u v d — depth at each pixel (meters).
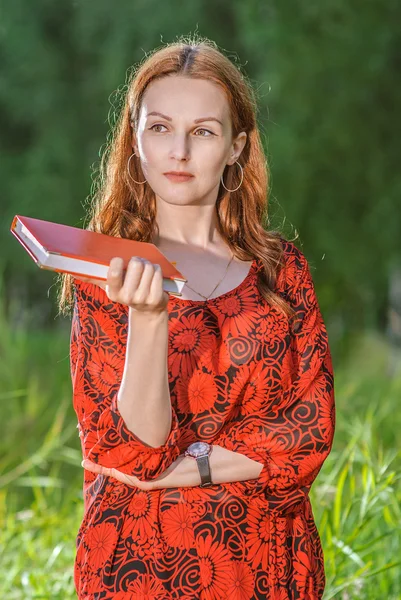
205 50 3.27
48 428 8.47
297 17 13.27
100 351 3.09
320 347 3.33
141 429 2.87
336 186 14.05
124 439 2.88
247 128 3.40
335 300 15.29
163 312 2.77
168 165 3.18
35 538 5.63
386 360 12.41
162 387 2.84
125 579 2.98
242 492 3.08
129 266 2.65
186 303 3.14
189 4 15.59
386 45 13.12
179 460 3.04
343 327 14.70
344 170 13.88
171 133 3.19
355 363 12.34
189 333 3.11
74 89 18.20
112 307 3.10
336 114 13.41
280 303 3.21
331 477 5.00
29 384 9.14
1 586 5.08
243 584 3.03
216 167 3.22
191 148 3.19
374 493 4.55
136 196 3.39
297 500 3.15
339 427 6.82
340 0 13.00
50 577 4.84
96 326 3.10
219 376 3.11
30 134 19.80
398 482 5.57
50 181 17.83
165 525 3.02
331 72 13.27
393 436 7.05
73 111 18.12
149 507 3.03
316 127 13.52
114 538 3.01
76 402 3.12
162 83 3.21
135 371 2.82
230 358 3.12
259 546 3.08
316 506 4.87
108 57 15.99
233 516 3.05
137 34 15.80
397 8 13.12
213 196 3.33
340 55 13.14
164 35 15.65
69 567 5.09
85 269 2.69
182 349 3.09
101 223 3.42
